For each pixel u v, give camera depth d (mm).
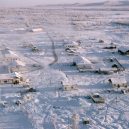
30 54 83500
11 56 75688
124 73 65750
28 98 50031
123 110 46000
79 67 67312
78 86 56562
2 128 39719
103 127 40188
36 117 43156
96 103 48438
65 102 48875
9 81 57875
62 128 39531
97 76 63250
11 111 45094
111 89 55188
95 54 83625
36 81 59031
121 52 83438
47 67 69750
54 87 55750
